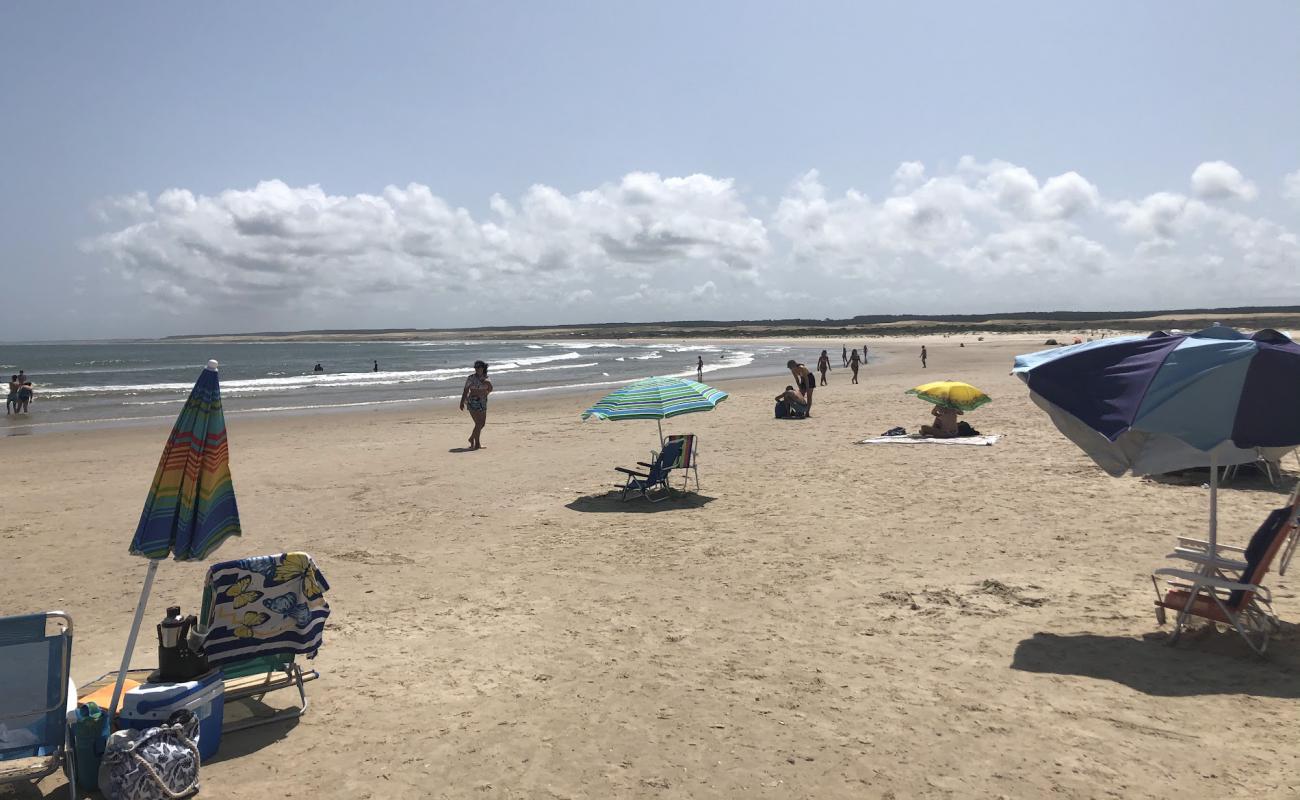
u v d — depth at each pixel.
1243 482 10.45
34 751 3.98
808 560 7.94
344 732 4.64
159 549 4.18
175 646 4.37
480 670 5.52
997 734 4.39
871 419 20.08
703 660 5.59
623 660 5.63
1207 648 5.48
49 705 4.00
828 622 6.26
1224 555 7.49
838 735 4.44
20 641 4.00
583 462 14.78
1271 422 4.93
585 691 5.13
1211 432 4.97
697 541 8.86
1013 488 10.77
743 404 26.00
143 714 4.13
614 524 9.83
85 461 16.67
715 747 4.35
